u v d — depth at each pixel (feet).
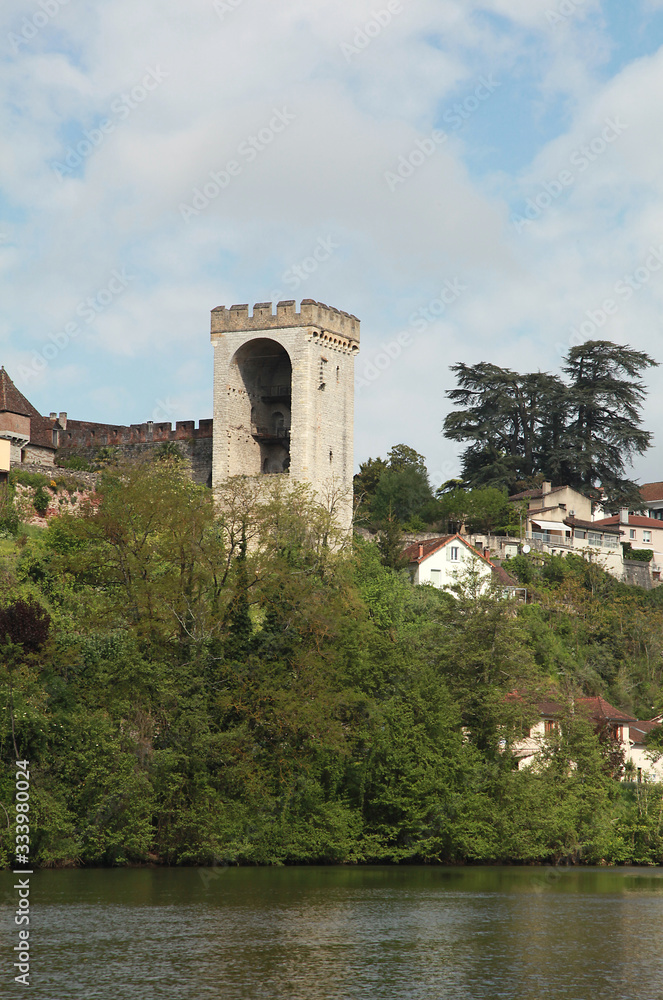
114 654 271.90
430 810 294.87
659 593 540.52
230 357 450.71
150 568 291.38
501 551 550.77
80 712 261.24
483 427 632.79
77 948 175.01
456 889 246.88
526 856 302.66
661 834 325.83
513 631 327.67
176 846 264.93
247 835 273.95
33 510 380.78
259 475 442.09
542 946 185.26
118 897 217.36
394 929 195.93
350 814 291.38
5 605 279.49
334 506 400.67
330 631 294.66
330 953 176.24
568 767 321.32
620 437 637.30
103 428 561.84
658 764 374.22
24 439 451.94
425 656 327.88
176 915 201.36
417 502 582.76
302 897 225.56
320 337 442.91
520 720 317.22
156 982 156.87
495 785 306.96
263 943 181.16
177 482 305.94
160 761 261.65
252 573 292.20
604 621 465.88
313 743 281.54
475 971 167.53
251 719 280.31
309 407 437.58
